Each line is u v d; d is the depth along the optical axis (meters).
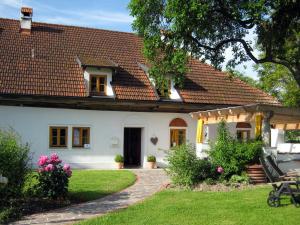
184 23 14.77
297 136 36.34
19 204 11.39
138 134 26.69
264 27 15.80
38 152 23.05
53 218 10.30
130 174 19.91
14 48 25.02
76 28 29.11
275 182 11.73
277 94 36.78
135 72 26.72
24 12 26.95
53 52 25.86
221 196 12.80
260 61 16.89
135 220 9.86
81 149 24.11
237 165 15.54
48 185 12.30
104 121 24.70
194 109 26.77
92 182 16.59
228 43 17.94
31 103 22.95
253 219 9.82
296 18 15.91
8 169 11.46
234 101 28.02
